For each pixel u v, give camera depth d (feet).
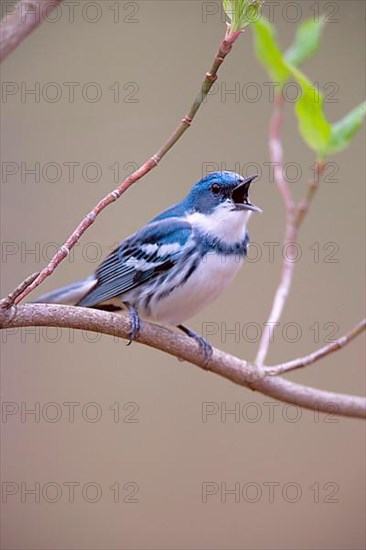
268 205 39.52
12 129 39.22
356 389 38.58
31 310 21.43
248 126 40.04
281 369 24.02
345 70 41.22
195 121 39.91
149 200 38.96
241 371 24.54
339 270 39.68
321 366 38.78
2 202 38.34
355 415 24.64
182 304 29.48
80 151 39.32
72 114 39.91
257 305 38.55
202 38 41.27
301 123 22.49
